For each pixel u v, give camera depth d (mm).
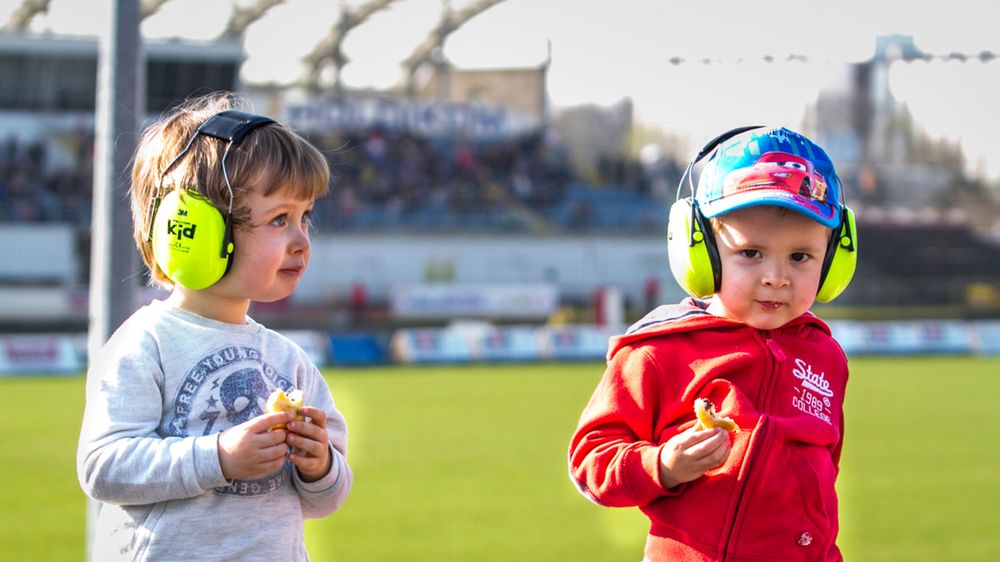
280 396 2676
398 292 32250
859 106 50031
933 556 7504
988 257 41000
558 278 34938
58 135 35281
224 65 35844
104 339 4590
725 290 2855
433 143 40281
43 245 31641
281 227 2830
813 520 2824
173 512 2748
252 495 2826
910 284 38406
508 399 18516
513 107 44156
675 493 2820
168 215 2750
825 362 2990
